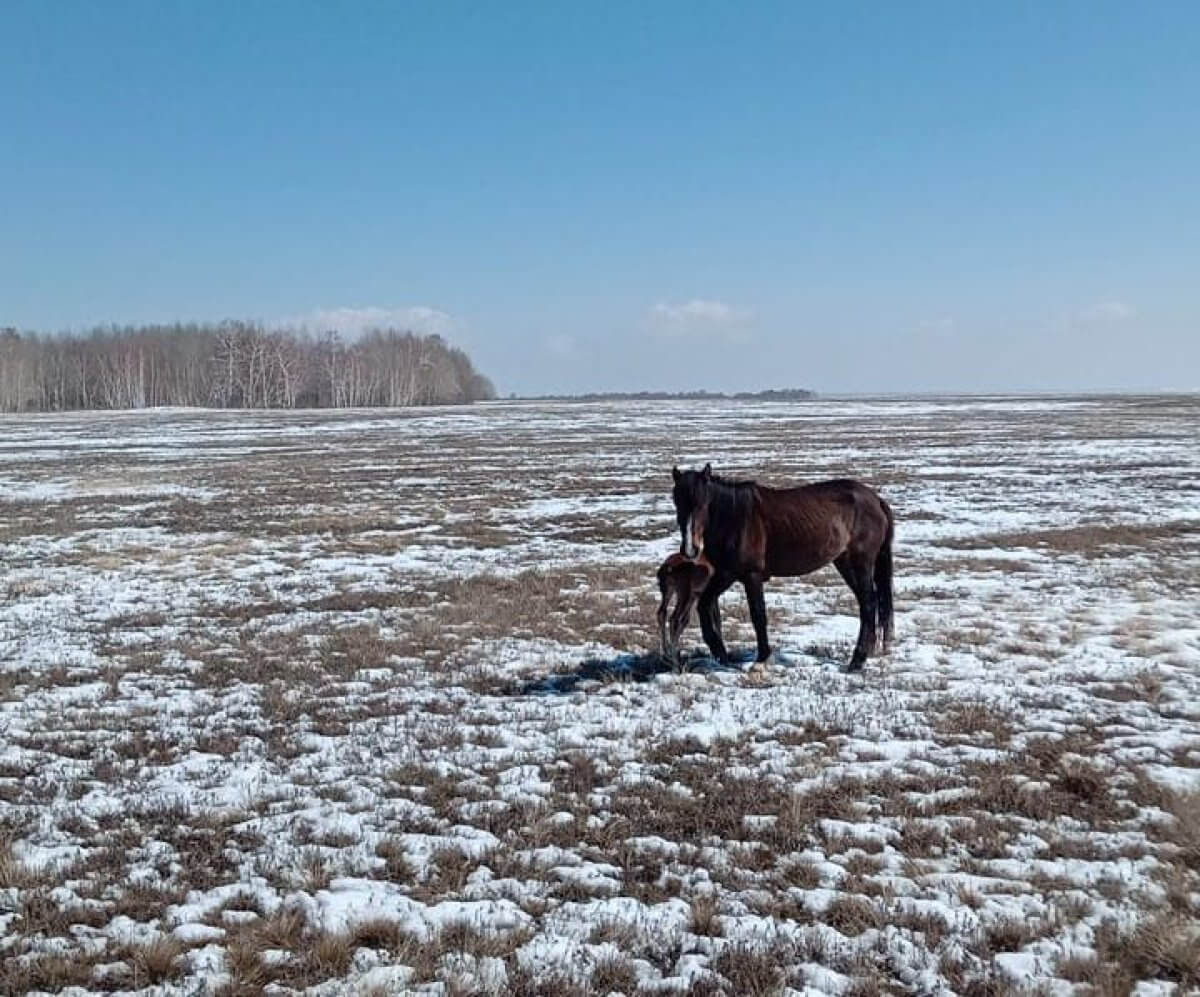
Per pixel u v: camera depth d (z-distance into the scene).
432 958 4.86
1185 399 111.50
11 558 19.55
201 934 5.10
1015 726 8.38
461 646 11.80
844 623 12.77
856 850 6.04
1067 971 4.69
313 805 6.95
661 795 6.96
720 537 10.05
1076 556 17.75
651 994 4.58
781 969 4.75
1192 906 5.25
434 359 156.25
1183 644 11.12
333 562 18.77
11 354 115.00
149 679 10.57
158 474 37.94
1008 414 82.50
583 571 16.84
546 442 55.06
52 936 5.12
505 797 7.02
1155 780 7.09
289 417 92.31
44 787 7.35
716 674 10.20
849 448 47.38
